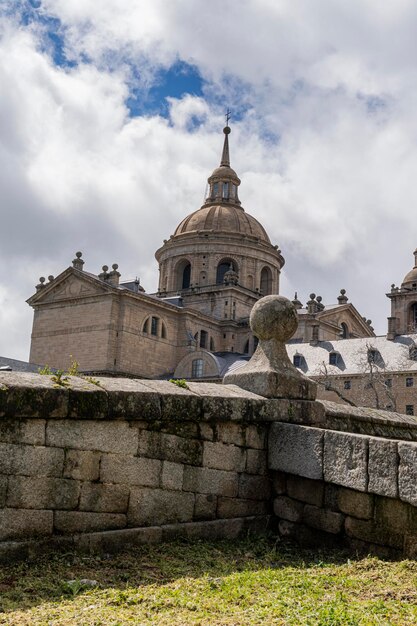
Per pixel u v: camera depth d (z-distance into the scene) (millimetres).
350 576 6719
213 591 6285
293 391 9258
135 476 7703
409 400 68812
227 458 8523
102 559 7082
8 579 6305
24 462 6941
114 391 7562
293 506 8477
